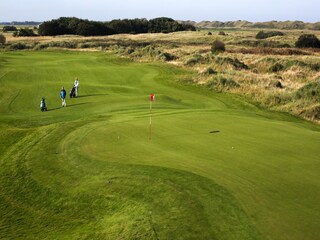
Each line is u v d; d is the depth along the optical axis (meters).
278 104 32.72
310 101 31.19
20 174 14.46
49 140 17.47
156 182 11.96
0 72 43.97
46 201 12.58
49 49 79.69
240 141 15.85
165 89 38.00
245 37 105.06
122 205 11.25
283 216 9.41
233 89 37.66
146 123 19.27
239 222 9.22
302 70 47.66
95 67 51.25
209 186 11.28
